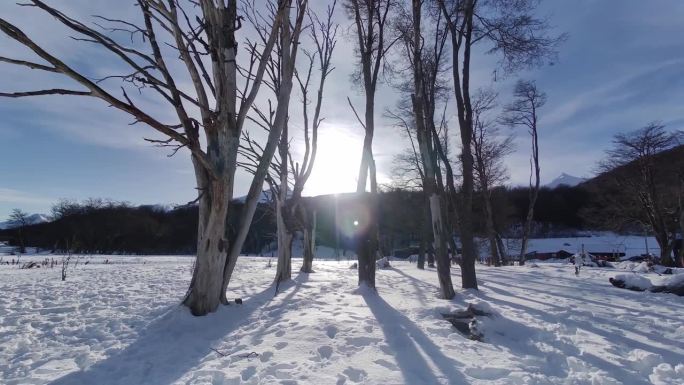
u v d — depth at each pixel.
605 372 5.03
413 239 54.41
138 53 6.83
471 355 5.55
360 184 10.98
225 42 7.79
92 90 5.96
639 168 31.05
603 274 16.64
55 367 5.38
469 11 11.41
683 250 28.25
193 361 5.61
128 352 5.95
